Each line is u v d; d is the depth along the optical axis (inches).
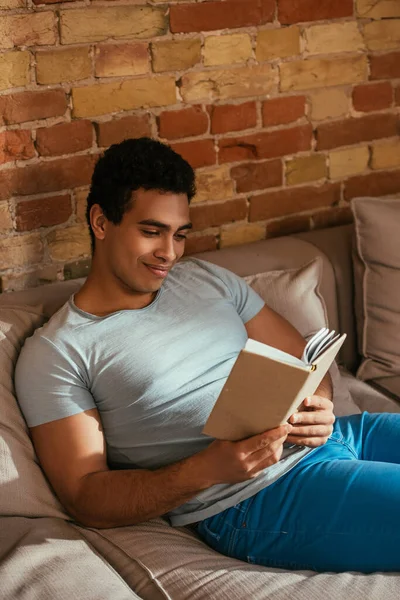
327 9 84.8
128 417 57.1
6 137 71.2
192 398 57.7
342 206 93.7
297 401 47.0
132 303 60.1
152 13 75.4
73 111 74.1
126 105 76.9
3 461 54.9
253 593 46.9
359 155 92.7
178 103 79.7
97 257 60.2
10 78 69.9
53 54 71.5
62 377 55.6
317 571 52.5
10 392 57.4
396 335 79.4
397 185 96.8
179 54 78.1
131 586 49.8
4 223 73.4
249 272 78.4
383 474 53.1
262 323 67.6
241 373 45.0
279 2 81.9
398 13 89.2
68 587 46.5
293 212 90.5
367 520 51.3
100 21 73.0
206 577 49.2
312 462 56.2
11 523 53.7
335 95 88.6
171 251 58.0
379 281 80.3
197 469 51.3
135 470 54.1
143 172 56.6
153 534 54.6
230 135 83.7
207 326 61.1
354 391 77.0
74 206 76.8
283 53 83.9
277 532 53.6
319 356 50.2
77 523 56.5
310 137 88.7
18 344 60.3
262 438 48.8
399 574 49.5
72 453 54.7
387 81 91.4
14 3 68.4
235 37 80.6
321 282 82.0
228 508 55.8
